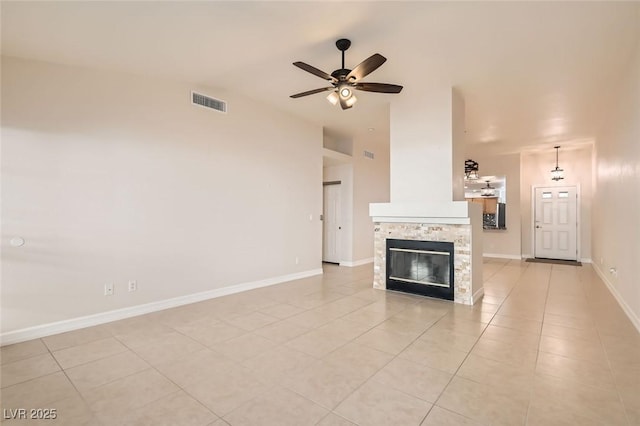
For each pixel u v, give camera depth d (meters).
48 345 2.87
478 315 3.67
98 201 3.42
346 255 7.28
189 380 2.27
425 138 4.41
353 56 3.44
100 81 3.45
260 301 4.27
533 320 3.50
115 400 2.04
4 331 2.88
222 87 4.41
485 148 7.76
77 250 3.28
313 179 6.08
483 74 3.87
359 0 2.51
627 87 3.63
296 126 5.71
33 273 3.03
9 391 2.14
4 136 2.89
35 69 3.06
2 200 2.88
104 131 3.47
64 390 2.15
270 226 5.27
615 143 4.45
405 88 4.33
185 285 4.14
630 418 1.83
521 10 2.64
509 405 1.96
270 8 2.58
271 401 2.02
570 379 2.26
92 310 3.37
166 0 2.41
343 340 2.96
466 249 4.14
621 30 2.93
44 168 3.09
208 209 4.40
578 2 2.54
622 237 4.01
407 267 4.70
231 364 2.51
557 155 7.83
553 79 4.00
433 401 2.01
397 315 3.68
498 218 8.55
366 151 7.67
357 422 1.81
